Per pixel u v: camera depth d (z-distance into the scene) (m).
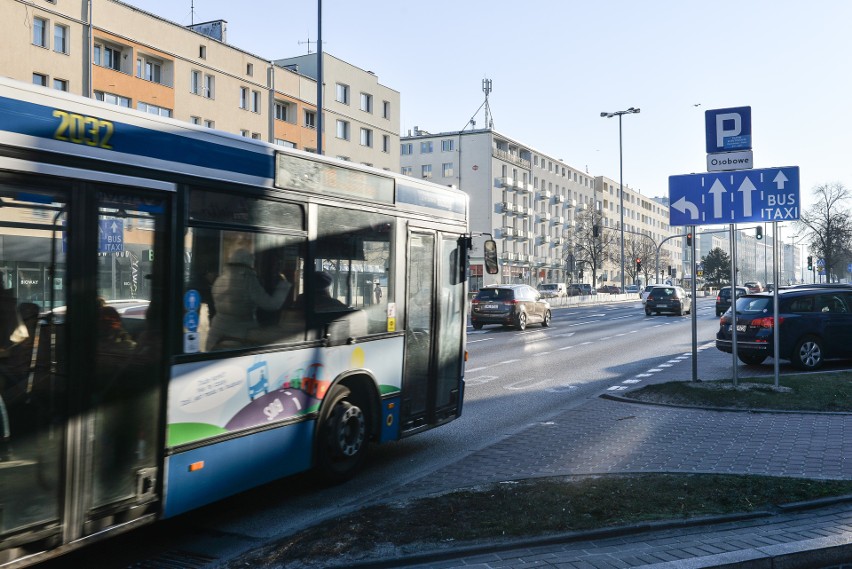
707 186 11.22
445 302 8.05
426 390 7.71
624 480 6.09
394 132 70.75
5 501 3.78
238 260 5.25
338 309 6.30
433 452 7.96
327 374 6.19
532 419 9.95
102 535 4.29
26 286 3.88
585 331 27.77
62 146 4.07
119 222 4.40
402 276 7.22
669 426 8.63
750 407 9.67
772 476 6.12
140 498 4.51
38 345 3.93
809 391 10.64
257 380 5.43
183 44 47.88
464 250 8.43
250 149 5.34
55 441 4.02
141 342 4.52
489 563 4.36
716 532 4.86
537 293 30.36
